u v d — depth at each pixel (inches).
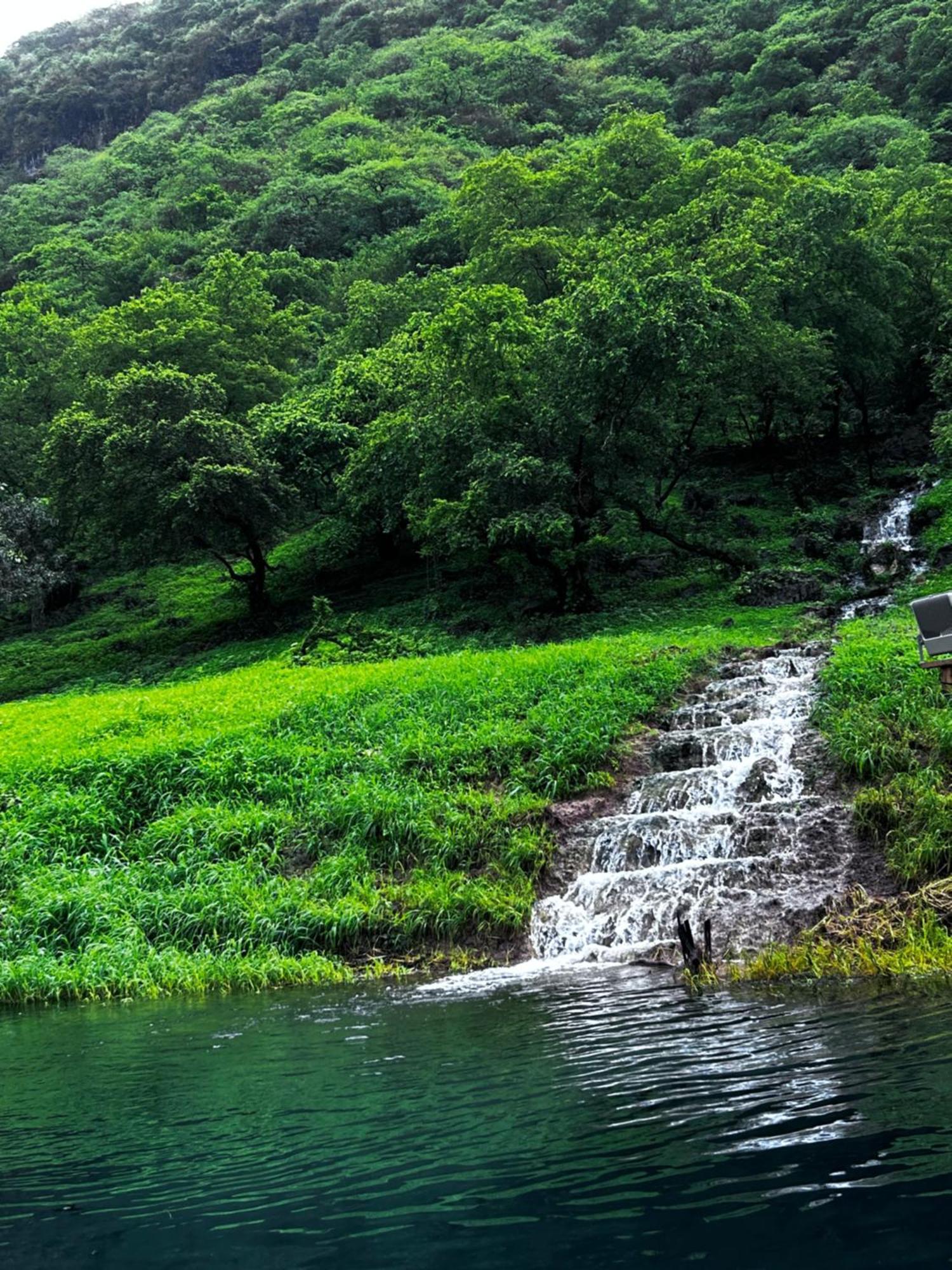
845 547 1133.1
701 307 986.1
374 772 584.4
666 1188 148.3
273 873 511.8
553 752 571.8
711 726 614.2
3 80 5930.1
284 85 4977.9
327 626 1073.5
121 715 762.8
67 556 1676.9
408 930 444.8
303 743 635.5
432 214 2711.6
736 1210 139.3
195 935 466.6
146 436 1236.5
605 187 1775.3
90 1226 151.4
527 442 1031.6
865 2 3513.8
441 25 5191.9
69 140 5477.4
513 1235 136.9
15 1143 196.1
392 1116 195.3
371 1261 132.2
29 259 3230.8
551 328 1048.8
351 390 1459.2
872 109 2783.0
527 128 3922.2
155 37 5979.3
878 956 320.8
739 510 1278.3
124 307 1854.1
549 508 966.4
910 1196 138.9
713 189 1609.3
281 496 1307.8
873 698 572.4
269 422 1397.6
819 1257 124.4
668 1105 186.2
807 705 594.9
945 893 370.9
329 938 446.9
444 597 1212.5
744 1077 200.1
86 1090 237.1
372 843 519.2
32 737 744.3
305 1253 136.3
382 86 4429.1
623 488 1031.6
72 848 548.1
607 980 339.0
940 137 2491.4
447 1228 140.6
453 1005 317.7
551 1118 185.0
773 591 1011.3
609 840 487.2
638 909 413.1
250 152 4035.4
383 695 703.1
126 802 592.1
